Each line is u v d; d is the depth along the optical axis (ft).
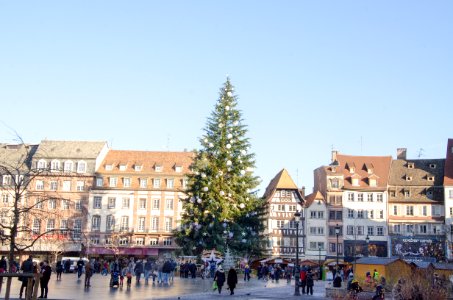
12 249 67.31
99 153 268.62
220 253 152.97
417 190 271.69
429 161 284.20
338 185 270.26
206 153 169.68
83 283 122.62
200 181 163.94
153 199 262.88
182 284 125.49
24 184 77.82
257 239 168.55
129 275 110.63
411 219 266.77
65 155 265.54
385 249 263.70
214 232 158.61
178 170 269.85
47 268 82.84
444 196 264.72
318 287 145.69
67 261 180.55
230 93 176.86
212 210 160.66
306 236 262.88
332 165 280.10
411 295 79.30
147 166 272.10
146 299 85.76
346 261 254.47
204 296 95.91
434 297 79.77
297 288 108.47
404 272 116.88
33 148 271.49
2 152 264.31
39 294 89.66
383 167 280.92
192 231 161.99
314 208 265.95
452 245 254.27
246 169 170.09
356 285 96.32
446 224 261.65
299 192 266.57
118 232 256.73
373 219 267.18
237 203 165.37
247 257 171.42
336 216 266.36
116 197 262.47
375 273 118.73
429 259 204.74
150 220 261.03
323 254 261.03
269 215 263.70
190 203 164.86
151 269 139.74
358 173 277.23
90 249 250.16
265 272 174.19
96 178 264.93
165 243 257.96
